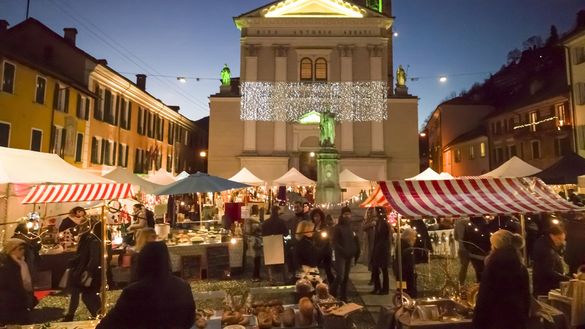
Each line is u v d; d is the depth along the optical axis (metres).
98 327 2.99
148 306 2.99
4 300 5.58
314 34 33.22
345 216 8.15
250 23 33.09
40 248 9.26
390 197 6.14
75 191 9.90
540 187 6.58
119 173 15.29
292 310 5.55
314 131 32.06
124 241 10.87
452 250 11.74
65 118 22.34
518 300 4.11
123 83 28.52
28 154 9.94
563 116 28.02
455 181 6.54
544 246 6.04
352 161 31.67
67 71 24.08
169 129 39.16
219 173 31.69
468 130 44.03
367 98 32.66
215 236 11.74
